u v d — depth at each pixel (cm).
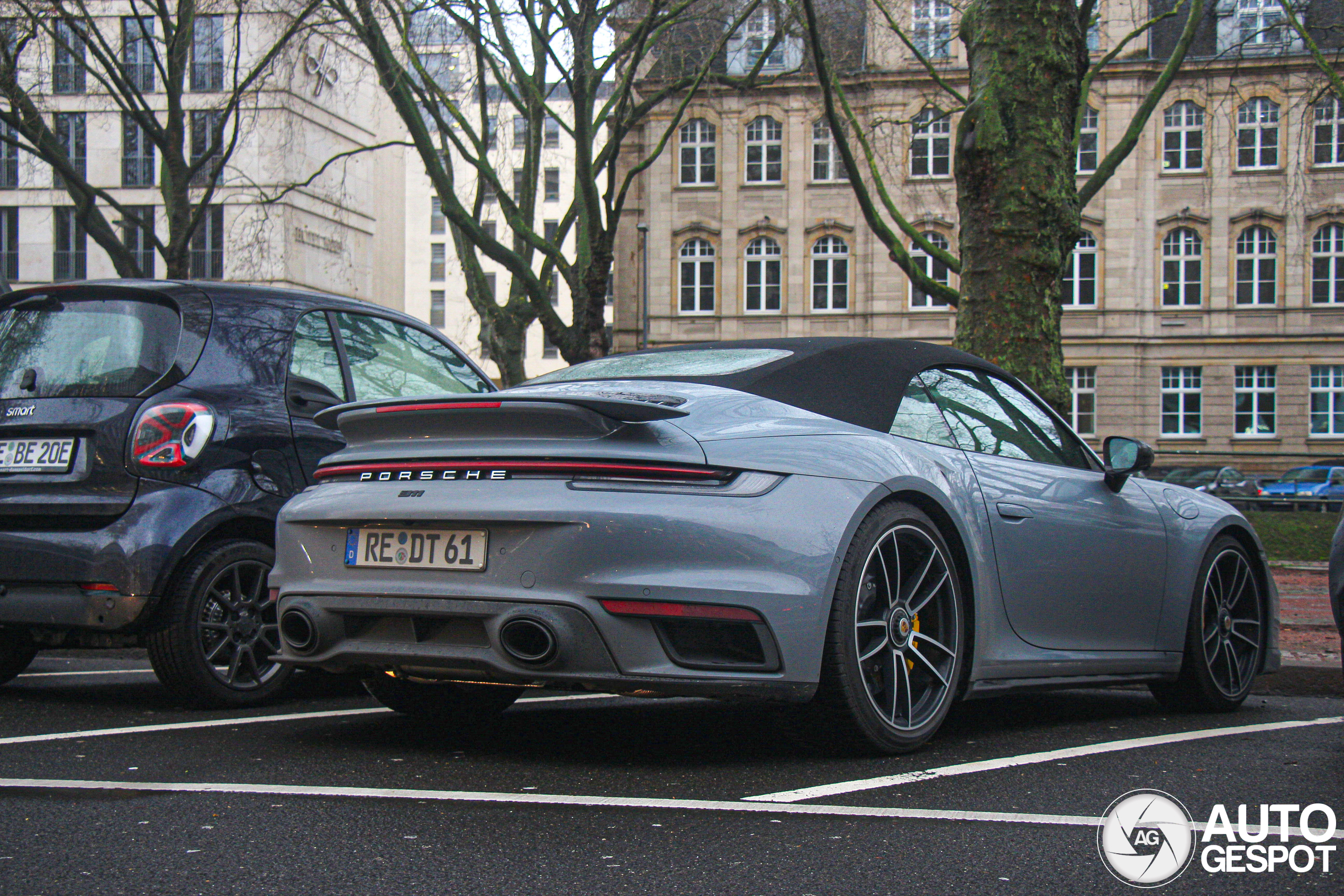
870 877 240
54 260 4328
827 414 370
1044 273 921
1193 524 488
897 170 3888
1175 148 3900
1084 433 3928
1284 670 573
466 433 342
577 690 326
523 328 2347
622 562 314
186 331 477
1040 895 232
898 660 361
